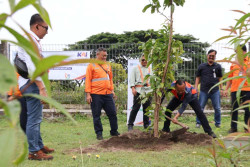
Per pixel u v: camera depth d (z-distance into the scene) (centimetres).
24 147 50
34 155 350
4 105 36
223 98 846
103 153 395
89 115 863
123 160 351
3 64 32
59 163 334
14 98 42
